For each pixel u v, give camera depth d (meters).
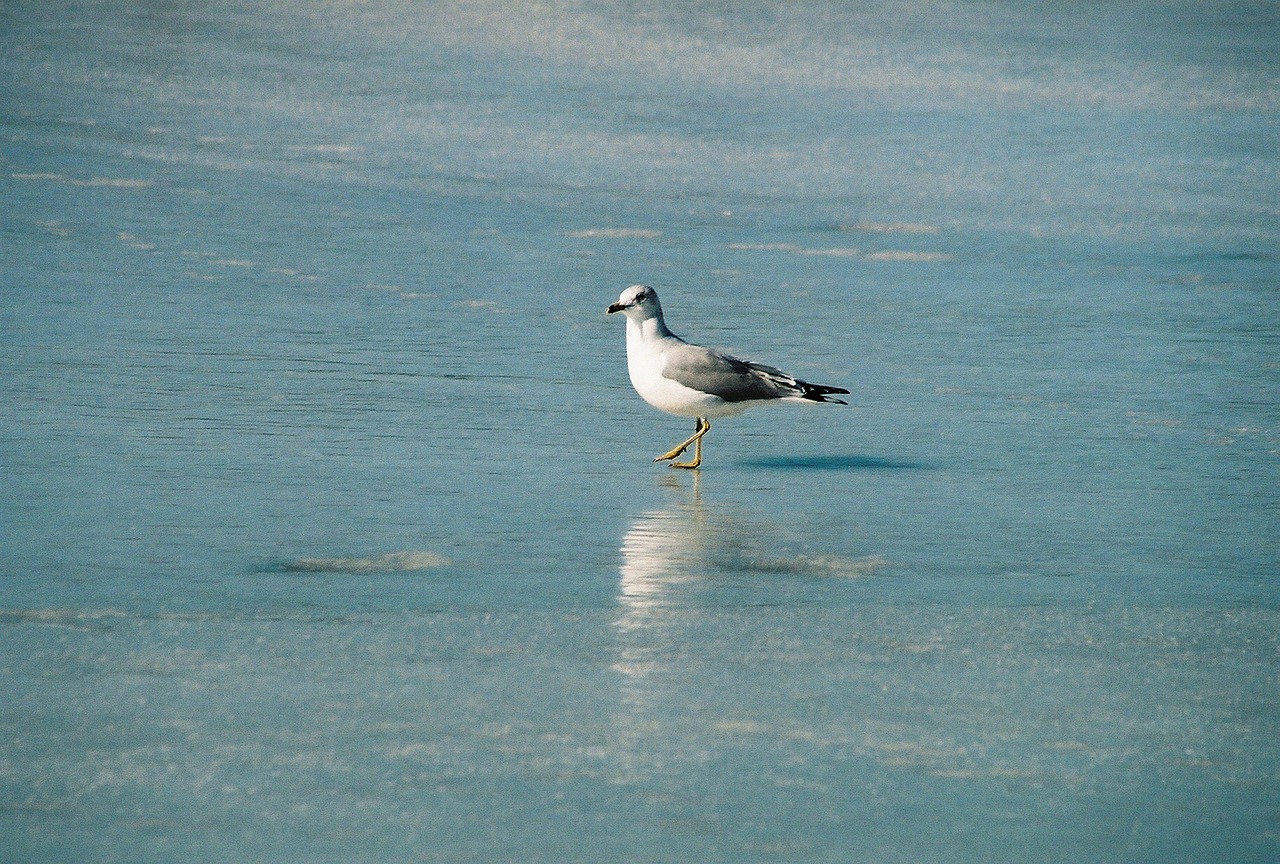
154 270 21.27
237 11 45.44
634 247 23.95
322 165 28.95
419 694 9.05
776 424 15.83
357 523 12.27
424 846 7.34
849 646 10.03
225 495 12.84
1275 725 8.94
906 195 28.11
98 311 19.03
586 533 12.25
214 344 17.80
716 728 8.70
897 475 14.17
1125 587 11.33
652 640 10.04
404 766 8.14
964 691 9.34
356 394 16.12
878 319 20.19
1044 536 12.48
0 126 30.94
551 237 24.42
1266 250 24.72
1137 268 23.45
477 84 36.66
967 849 7.44
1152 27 47.78
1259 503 13.45
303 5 46.44
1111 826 7.70
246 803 7.71
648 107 34.91
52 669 9.29
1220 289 22.25
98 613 10.23
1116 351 18.88
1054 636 10.30
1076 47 43.94
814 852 7.37
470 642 9.91
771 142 32.09
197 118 32.56
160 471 13.38
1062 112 35.59
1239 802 7.98
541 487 13.46
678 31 44.06
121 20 43.41
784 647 9.98
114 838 7.37
